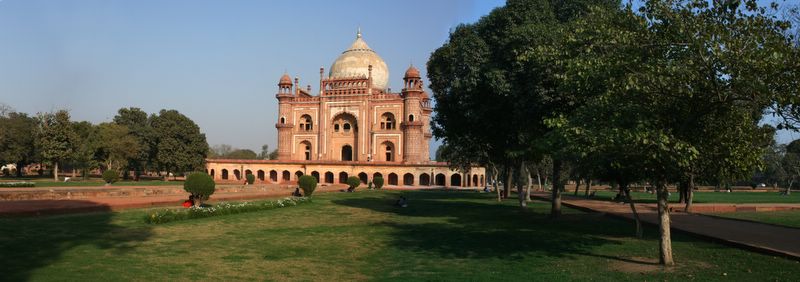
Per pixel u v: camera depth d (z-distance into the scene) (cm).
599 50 875
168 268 765
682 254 916
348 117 5306
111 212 1508
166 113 4662
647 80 750
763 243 980
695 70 733
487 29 1577
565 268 802
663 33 785
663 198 829
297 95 5475
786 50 684
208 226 1301
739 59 698
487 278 727
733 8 720
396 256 925
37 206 1427
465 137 2097
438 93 1878
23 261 760
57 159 3966
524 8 1491
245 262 836
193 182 1672
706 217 1595
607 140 736
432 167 4781
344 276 754
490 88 1495
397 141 4997
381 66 5575
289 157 5347
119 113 5134
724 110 802
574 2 1505
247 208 1747
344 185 4116
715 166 854
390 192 3759
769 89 699
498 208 2145
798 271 752
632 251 965
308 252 954
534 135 1483
